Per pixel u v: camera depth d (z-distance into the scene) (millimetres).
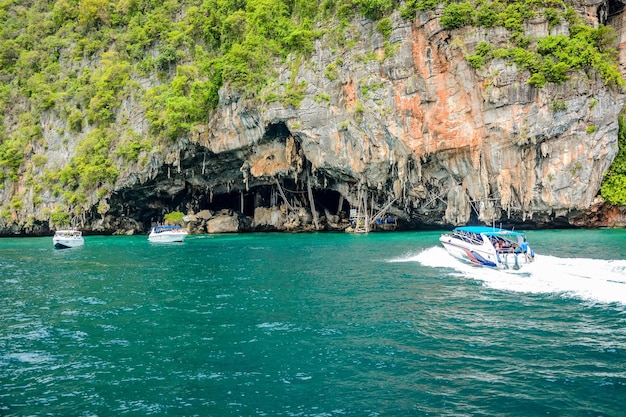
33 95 78188
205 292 21531
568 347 12609
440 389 10297
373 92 50344
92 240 59938
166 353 13164
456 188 51250
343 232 61875
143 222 74000
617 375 10695
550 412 9117
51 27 88125
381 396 10086
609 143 48031
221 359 12594
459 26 47250
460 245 27938
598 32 47719
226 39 61625
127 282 25062
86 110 69875
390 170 53031
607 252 31375
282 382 10992
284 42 55531
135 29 73438
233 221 68250
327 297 19641
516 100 45844
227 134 57250
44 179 71188
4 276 28312
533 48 46312
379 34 50656
